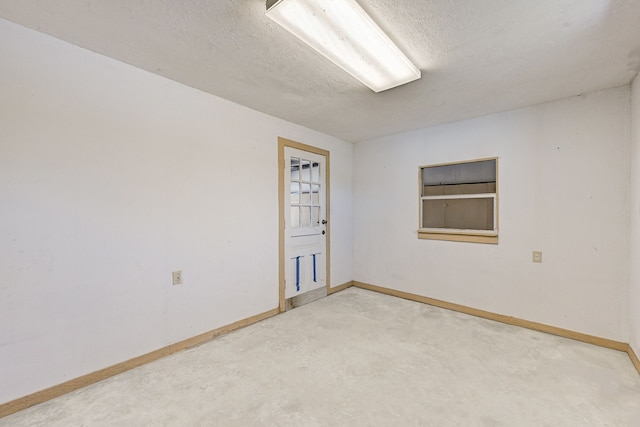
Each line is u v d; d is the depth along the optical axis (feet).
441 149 10.97
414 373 6.42
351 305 11.17
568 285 8.31
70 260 5.90
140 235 6.91
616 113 7.61
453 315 10.09
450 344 7.83
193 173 7.93
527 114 9.00
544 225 8.71
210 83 7.59
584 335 8.04
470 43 5.65
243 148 9.16
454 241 10.59
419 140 11.60
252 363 6.86
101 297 6.31
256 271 9.57
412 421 4.97
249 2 4.60
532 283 8.91
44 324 5.60
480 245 9.98
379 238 12.97
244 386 5.97
